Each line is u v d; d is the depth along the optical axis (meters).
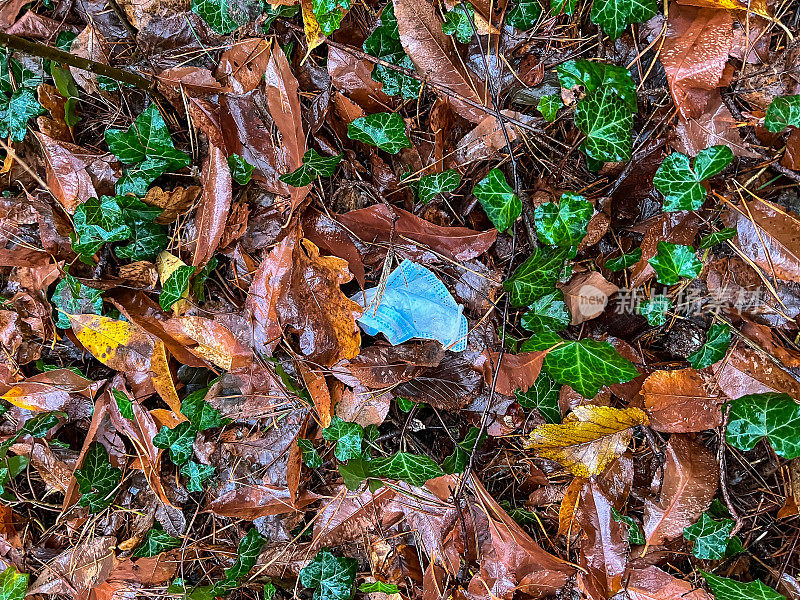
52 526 1.01
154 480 0.98
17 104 0.95
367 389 0.96
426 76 0.95
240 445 0.98
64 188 0.95
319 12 0.91
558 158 0.98
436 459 1.00
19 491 1.01
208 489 0.99
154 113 0.93
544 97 0.93
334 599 0.99
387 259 0.95
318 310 0.92
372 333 0.96
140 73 0.95
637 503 0.98
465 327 0.95
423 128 0.97
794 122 0.91
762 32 0.93
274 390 0.95
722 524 0.94
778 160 0.94
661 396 0.94
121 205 0.93
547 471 0.99
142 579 0.99
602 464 0.96
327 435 0.95
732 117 0.93
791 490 0.96
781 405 0.92
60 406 0.98
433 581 0.98
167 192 0.94
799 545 0.97
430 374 0.96
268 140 0.95
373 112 0.97
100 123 0.97
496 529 0.96
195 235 0.95
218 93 0.95
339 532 0.99
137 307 0.95
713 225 0.95
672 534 0.94
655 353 0.98
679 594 0.95
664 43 0.93
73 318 0.93
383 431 0.99
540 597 0.98
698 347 0.96
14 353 0.97
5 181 0.97
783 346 0.95
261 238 0.96
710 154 0.91
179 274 0.93
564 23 0.96
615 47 0.96
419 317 0.95
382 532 0.99
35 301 0.97
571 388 0.97
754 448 0.98
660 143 0.94
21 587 1.00
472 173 0.98
